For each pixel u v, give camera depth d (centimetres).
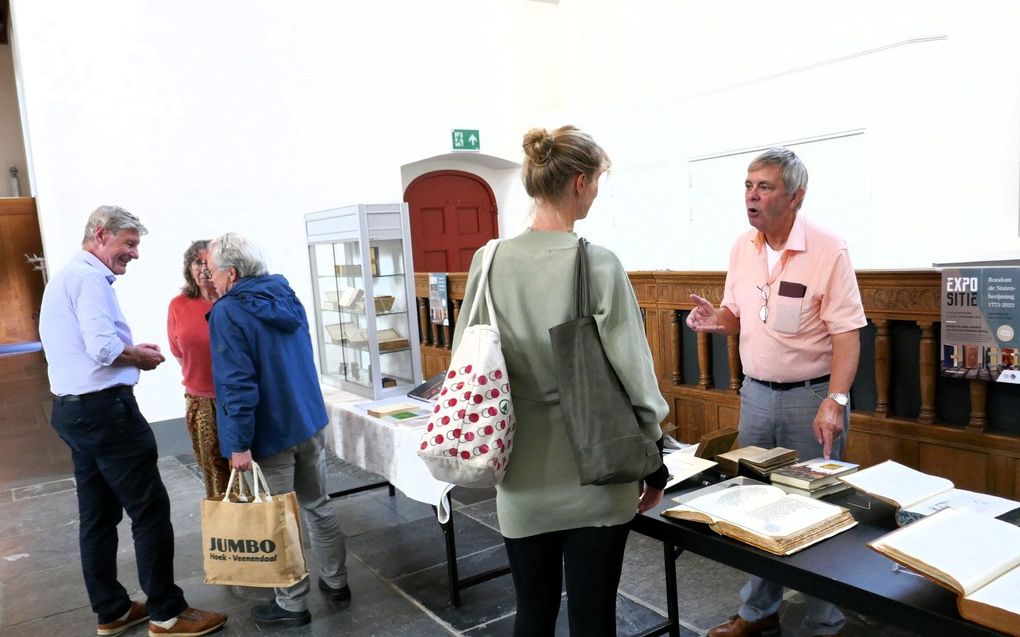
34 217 1185
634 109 691
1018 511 155
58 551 361
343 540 293
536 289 145
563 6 814
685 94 638
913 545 130
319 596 297
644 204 696
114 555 276
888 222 513
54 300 247
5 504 437
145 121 534
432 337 566
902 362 273
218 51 561
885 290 268
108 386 249
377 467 306
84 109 511
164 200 544
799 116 555
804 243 213
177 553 349
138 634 277
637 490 153
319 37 605
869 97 510
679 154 653
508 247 150
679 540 167
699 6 674
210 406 314
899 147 500
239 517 247
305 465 277
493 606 281
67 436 252
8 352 1148
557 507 146
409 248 359
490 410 141
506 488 150
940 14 500
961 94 489
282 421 258
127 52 524
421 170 800
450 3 746
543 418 147
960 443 250
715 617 258
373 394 346
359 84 628
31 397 786
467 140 765
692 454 215
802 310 214
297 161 602
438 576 309
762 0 620
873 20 547
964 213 495
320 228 383
